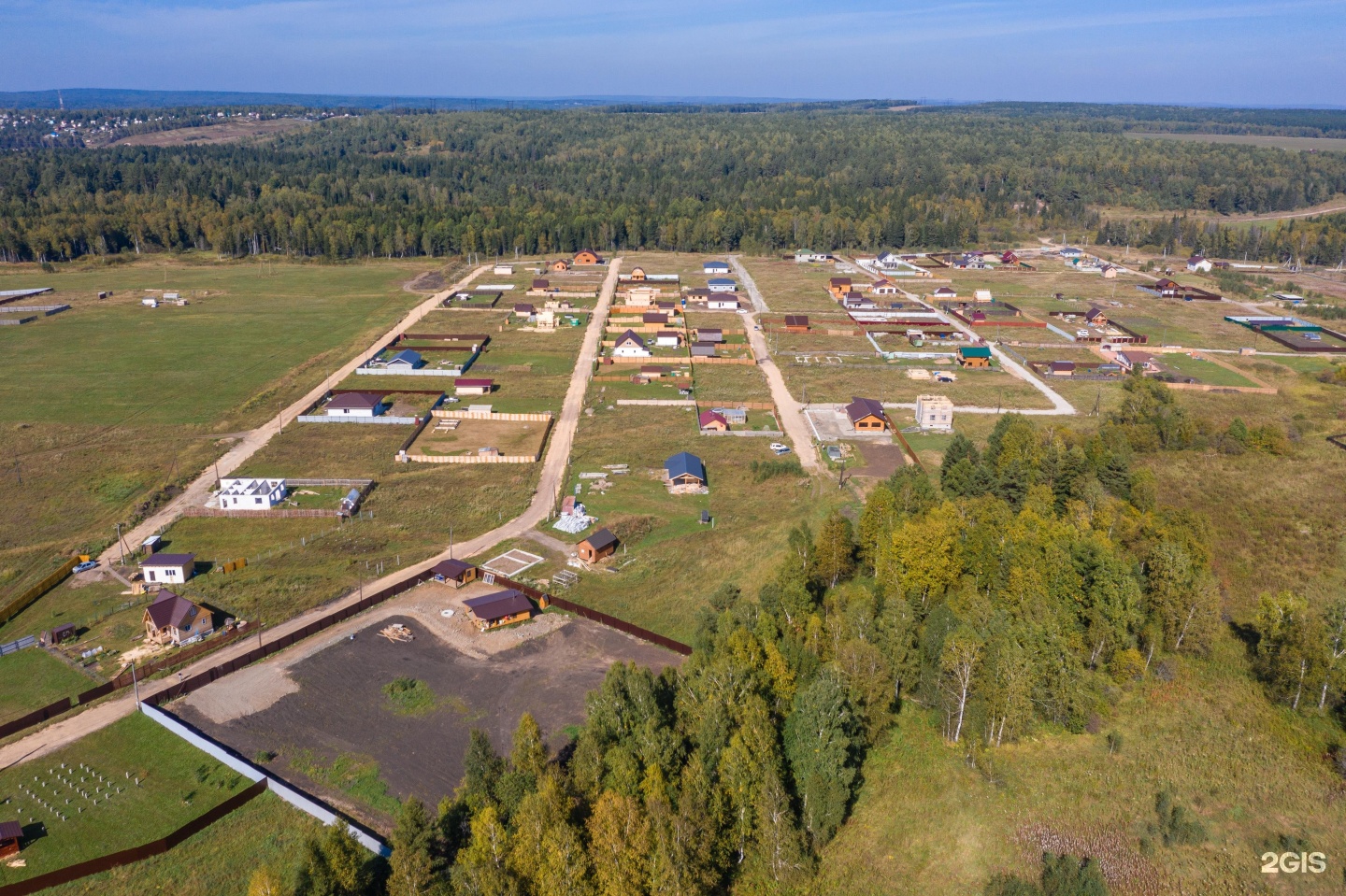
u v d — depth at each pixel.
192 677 63.12
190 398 130.25
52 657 66.88
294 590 76.88
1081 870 46.19
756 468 105.19
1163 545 66.44
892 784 53.22
